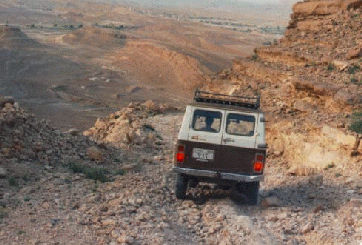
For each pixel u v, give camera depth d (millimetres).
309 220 10453
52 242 7934
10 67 147750
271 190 13625
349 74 22859
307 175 15086
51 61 162500
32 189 10672
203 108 11852
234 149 11602
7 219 8695
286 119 21062
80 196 10734
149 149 20328
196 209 11148
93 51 197125
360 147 14945
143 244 8320
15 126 13875
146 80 141750
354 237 9258
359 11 30328
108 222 9102
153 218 9828
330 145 16109
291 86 23000
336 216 10703
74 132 17062
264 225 10156
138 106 35125
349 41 26891
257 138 11578
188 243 8781
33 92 110875
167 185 13453
